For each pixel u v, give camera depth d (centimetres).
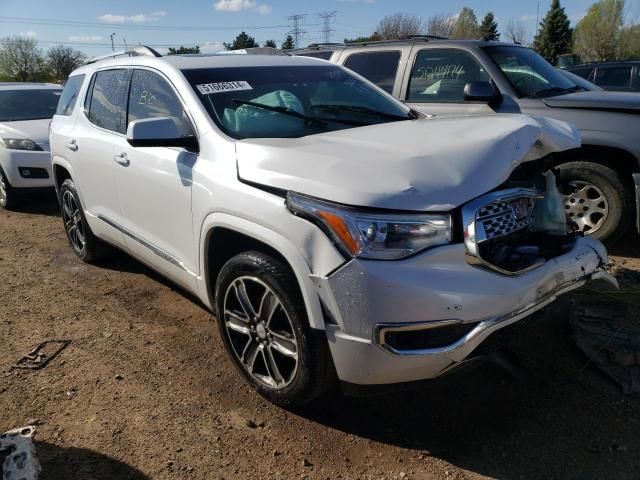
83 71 511
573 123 487
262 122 337
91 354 359
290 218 255
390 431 281
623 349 320
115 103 426
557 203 311
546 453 262
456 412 293
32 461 242
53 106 895
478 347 244
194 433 282
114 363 348
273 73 386
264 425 288
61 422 292
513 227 269
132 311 422
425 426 284
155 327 395
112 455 267
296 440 276
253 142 300
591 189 496
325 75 407
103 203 442
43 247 596
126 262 530
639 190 420
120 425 288
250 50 448
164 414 297
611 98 485
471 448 268
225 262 328
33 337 384
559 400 300
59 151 507
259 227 271
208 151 316
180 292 455
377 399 306
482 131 285
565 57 2181
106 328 395
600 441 269
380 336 234
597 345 329
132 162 381
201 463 262
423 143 274
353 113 380
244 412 298
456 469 255
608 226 489
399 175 243
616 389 307
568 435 274
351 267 235
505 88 534
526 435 275
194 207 318
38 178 752
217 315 320
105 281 485
